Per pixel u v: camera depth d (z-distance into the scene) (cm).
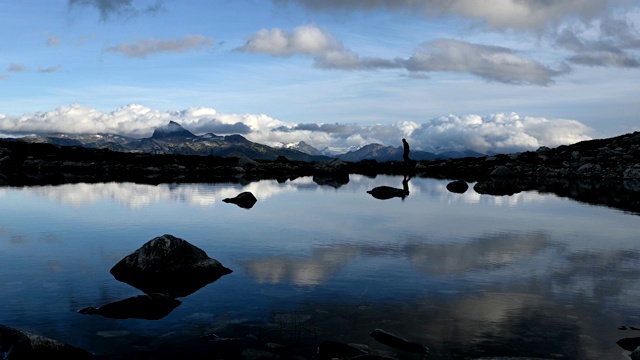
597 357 815
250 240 1827
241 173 7431
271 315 1008
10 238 1845
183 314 1013
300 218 2455
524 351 838
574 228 2192
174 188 4328
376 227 2173
